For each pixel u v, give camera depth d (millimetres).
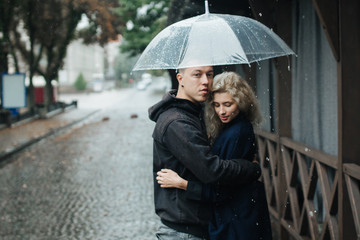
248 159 1964
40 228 4871
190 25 2084
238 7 5332
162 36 2139
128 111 23859
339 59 2559
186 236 1928
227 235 1895
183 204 1912
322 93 3627
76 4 15125
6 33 17203
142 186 6730
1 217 5320
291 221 4043
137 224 4914
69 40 18828
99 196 6195
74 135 13992
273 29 4051
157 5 13352
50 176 7738
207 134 2027
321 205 3770
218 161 1811
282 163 4211
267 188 4926
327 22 2523
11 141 12258
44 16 15312
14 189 6824
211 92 1966
